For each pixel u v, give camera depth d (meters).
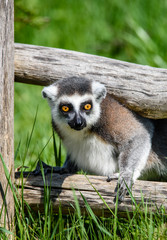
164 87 10.62
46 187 9.70
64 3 23.59
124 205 9.59
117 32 21.59
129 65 10.92
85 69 10.98
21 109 17.88
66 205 9.66
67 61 11.00
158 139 11.98
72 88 10.83
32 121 16.91
